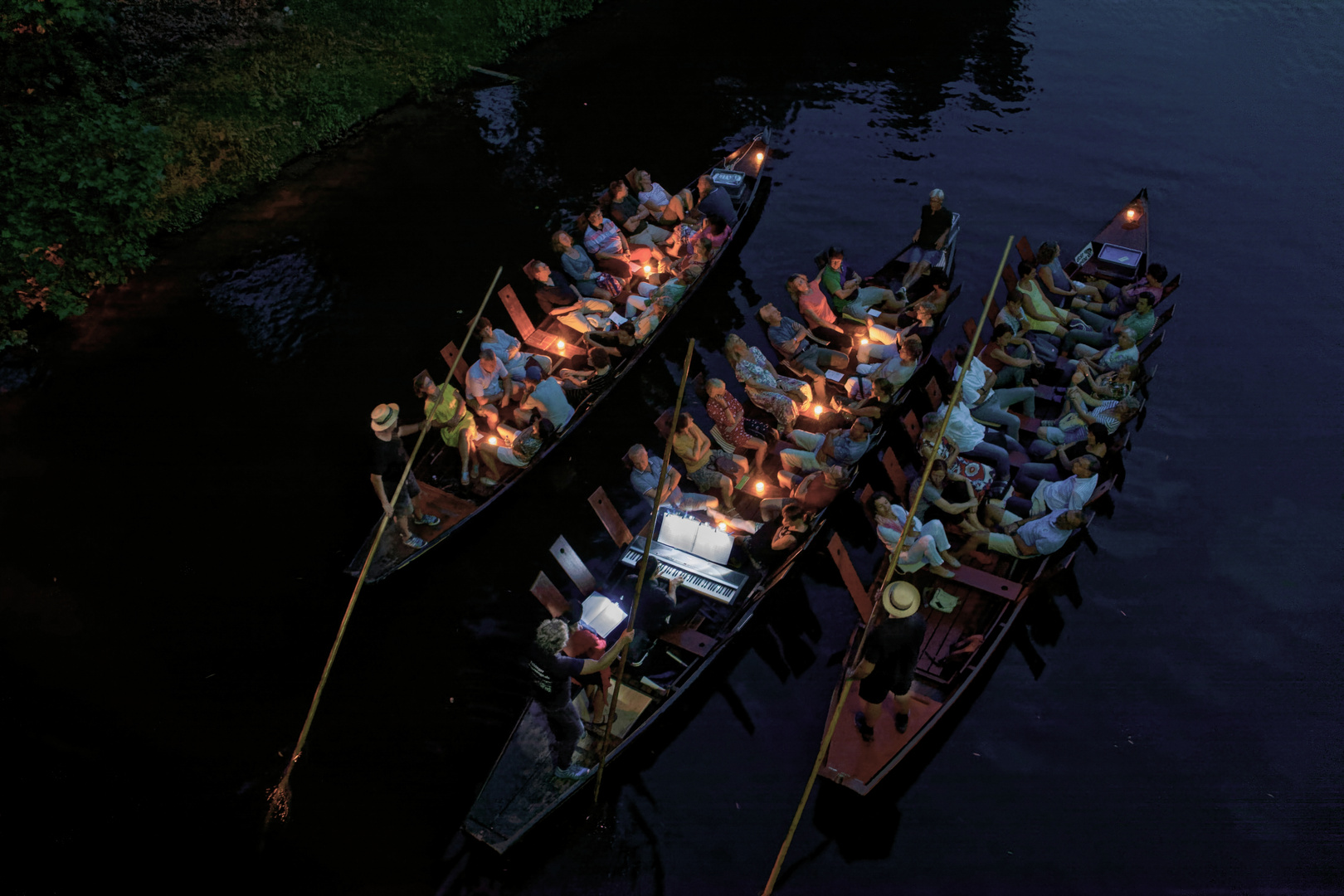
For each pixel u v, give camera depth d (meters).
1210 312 12.70
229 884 7.55
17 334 12.89
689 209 13.55
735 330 12.63
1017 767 8.09
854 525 10.16
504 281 13.66
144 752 8.49
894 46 18.11
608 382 11.50
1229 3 19.02
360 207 14.98
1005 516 9.02
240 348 12.76
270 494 10.84
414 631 9.39
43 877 7.61
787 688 8.76
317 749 8.45
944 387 11.79
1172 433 11.09
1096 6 19.12
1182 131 15.91
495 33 18.11
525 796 7.71
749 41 18.36
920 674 8.37
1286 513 10.15
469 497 10.41
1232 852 7.50
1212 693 8.57
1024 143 15.74
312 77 16.39
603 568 9.95
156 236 14.35
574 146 15.98
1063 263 13.40
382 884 7.53
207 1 16.72
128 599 9.82
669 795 8.00
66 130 14.00
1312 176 14.90
